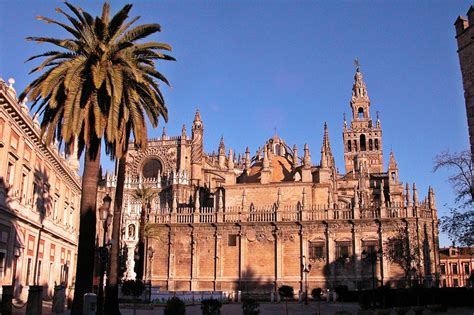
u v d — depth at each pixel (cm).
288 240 6994
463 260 12794
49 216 5197
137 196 7875
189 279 7188
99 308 2823
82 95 2652
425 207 6775
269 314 3878
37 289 2722
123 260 7575
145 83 2778
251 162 9756
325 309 4531
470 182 3934
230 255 7156
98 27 2723
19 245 4131
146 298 5200
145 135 2983
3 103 3562
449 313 4009
